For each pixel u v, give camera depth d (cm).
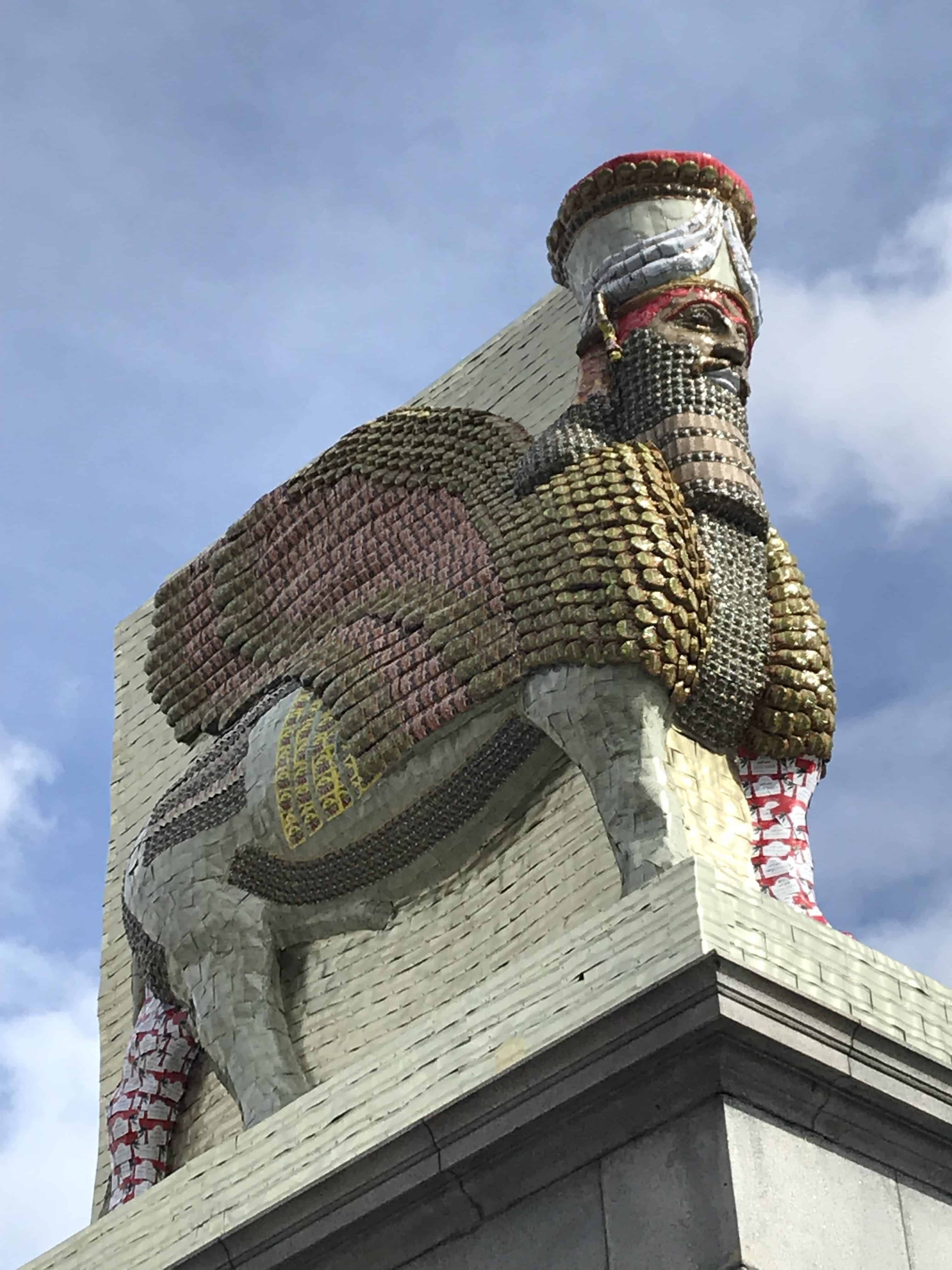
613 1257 913
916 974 1028
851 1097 936
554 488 1192
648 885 986
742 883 989
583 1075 929
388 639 1244
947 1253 945
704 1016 897
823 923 1099
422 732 1185
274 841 1261
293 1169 1074
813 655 1208
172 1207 1146
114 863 1667
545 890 1195
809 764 1206
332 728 1247
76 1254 1192
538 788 1226
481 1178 967
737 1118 907
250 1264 1040
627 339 1259
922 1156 962
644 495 1165
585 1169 946
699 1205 894
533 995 1002
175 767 1662
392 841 1233
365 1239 1005
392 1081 1052
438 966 1232
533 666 1137
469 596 1198
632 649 1107
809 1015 923
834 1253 900
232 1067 1244
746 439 1251
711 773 1172
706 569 1170
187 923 1280
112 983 1595
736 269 1291
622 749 1105
